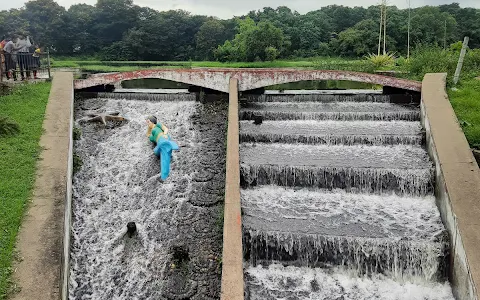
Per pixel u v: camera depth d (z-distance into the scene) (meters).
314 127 12.91
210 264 8.15
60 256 6.73
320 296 7.75
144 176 10.62
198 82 14.52
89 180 10.40
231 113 12.36
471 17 65.75
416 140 11.81
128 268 8.18
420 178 9.97
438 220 9.11
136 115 13.54
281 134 12.06
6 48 13.95
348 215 9.31
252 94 15.43
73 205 9.55
